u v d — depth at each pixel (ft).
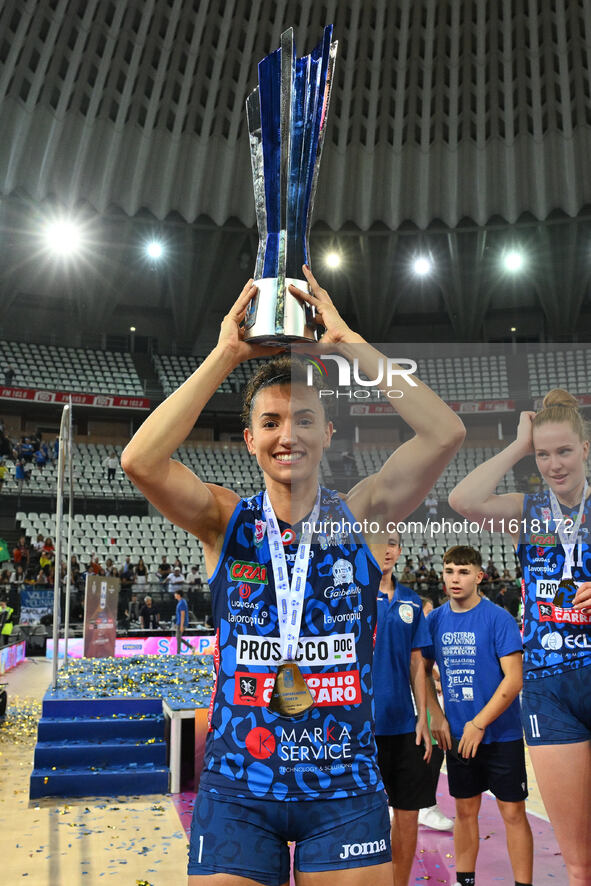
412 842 9.56
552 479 5.26
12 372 71.15
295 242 4.83
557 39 66.28
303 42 67.77
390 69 68.95
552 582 7.09
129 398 73.92
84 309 78.23
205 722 17.10
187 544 64.13
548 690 7.19
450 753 10.00
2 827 13.89
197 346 84.28
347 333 4.71
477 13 65.77
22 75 61.05
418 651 10.27
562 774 7.14
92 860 12.04
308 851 4.50
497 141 71.61
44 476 66.64
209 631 46.83
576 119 69.87
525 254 76.74
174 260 75.77
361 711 4.72
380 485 4.78
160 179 71.15
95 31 62.18
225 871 4.45
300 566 4.79
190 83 67.15
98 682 21.61
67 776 16.25
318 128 4.83
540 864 11.52
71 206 69.46
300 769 4.54
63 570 50.47
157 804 15.56
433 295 85.20
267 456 4.91
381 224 75.97
